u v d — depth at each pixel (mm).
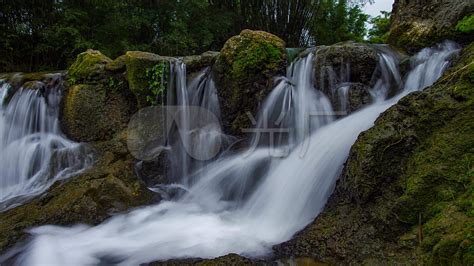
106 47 9953
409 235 2783
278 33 13555
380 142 3248
